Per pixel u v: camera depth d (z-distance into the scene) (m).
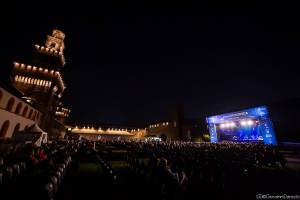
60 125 59.47
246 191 8.02
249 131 44.88
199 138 63.75
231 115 44.44
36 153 10.88
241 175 10.37
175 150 17.67
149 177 7.16
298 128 30.69
